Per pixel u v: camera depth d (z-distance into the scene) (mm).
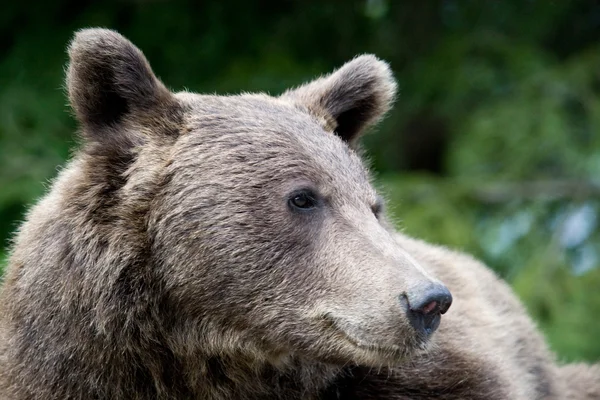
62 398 8984
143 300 8820
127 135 9102
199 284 8695
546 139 20297
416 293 7844
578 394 12508
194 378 9109
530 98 20734
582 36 23062
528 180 20906
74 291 8883
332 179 8789
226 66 22297
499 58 21516
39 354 9016
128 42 9055
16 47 21781
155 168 8906
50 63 21453
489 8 22594
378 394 9617
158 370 9023
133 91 9117
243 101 9461
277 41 22547
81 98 9062
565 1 22031
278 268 8586
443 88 21531
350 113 10242
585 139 20906
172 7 22297
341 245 8500
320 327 8477
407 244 11461
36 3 22141
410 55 22844
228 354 8922
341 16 22969
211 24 22500
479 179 20719
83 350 8898
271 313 8625
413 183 20531
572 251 21375
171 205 8742
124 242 8789
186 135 9039
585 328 19156
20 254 9461
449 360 9680
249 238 8602
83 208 8961
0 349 9391
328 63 23125
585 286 19875
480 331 10562
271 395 9352
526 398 10500
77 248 8906
